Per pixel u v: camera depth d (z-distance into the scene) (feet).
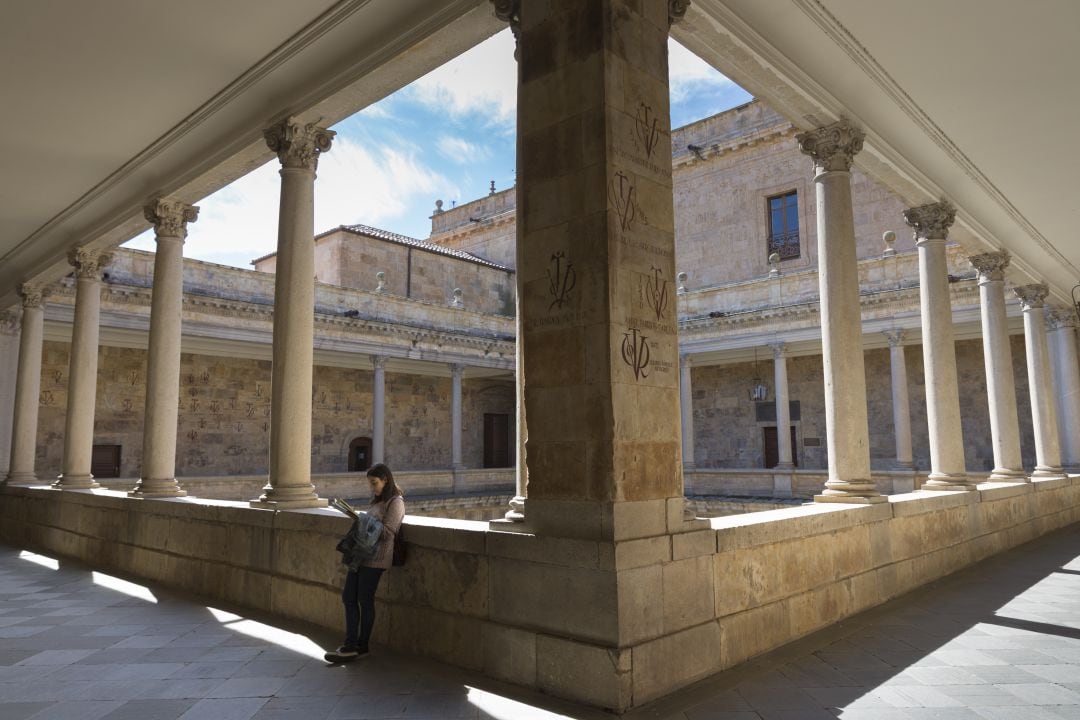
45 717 16.88
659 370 18.56
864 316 82.64
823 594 24.48
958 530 36.47
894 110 31.58
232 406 92.48
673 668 17.61
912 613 26.40
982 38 26.55
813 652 21.25
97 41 26.58
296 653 21.74
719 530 19.85
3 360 65.98
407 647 21.33
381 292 97.14
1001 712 16.58
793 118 30.58
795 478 85.66
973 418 85.66
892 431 92.32
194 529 32.35
